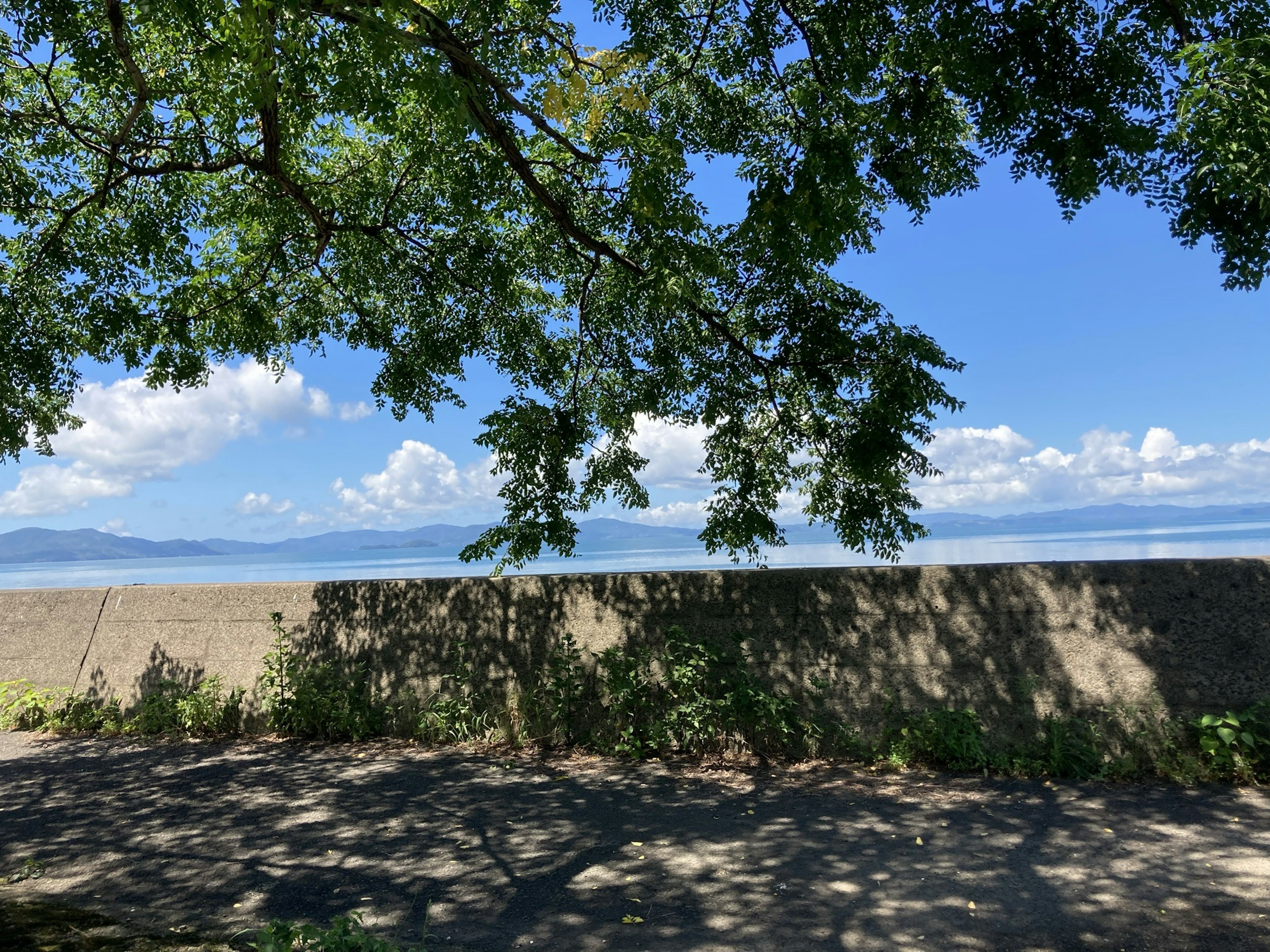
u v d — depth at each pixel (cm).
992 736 556
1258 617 516
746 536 910
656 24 837
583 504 952
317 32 573
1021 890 364
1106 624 548
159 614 853
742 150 877
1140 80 727
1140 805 464
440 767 620
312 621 786
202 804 547
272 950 273
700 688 633
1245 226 691
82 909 376
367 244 1027
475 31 694
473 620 725
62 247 873
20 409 943
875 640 602
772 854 420
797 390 911
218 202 1002
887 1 771
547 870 410
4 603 930
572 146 749
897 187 846
